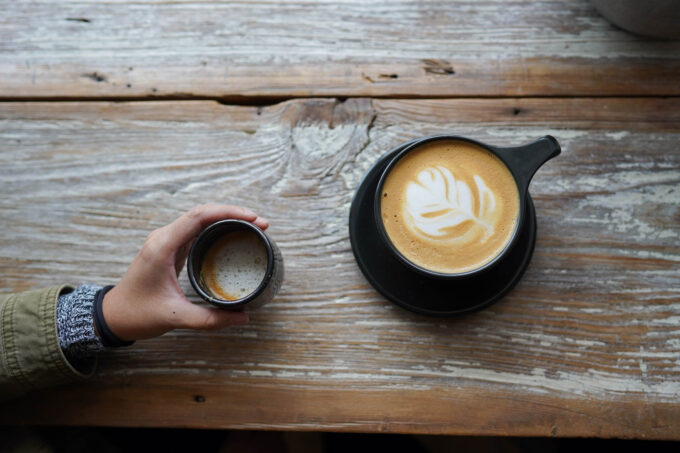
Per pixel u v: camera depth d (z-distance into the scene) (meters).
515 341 0.61
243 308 0.58
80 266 0.64
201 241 0.57
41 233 0.65
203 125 0.66
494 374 0.61
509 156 0.58
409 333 0.62
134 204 0.65
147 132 0.66
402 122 0.65
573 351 0.61
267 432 0.74
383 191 0.59
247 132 0.65
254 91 0.66
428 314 0.60
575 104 0.64
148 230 0.64
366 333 0.62
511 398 0.60
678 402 0.60
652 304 0.61
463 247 0.58
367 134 0.65
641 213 0.62
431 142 0.60
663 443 0.73
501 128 0.64
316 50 0.67
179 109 0.66
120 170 0.65
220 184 0.65
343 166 0.64
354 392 0.61
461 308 0.60
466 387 0.61
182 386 0.62
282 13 0.67
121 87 0.67
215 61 0.67
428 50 0.66
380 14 0.67
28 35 0.68
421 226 0.58
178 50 0.67
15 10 0.68
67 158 0.66
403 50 0.66
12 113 0.67
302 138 0.65
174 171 0.65
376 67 0.66
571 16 0.66
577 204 0.63
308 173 0.64
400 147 0.62
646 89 0.64
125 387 0.62
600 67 0.65
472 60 0.66
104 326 0.58
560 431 0.60
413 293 0.60
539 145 0.58
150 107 0.66
